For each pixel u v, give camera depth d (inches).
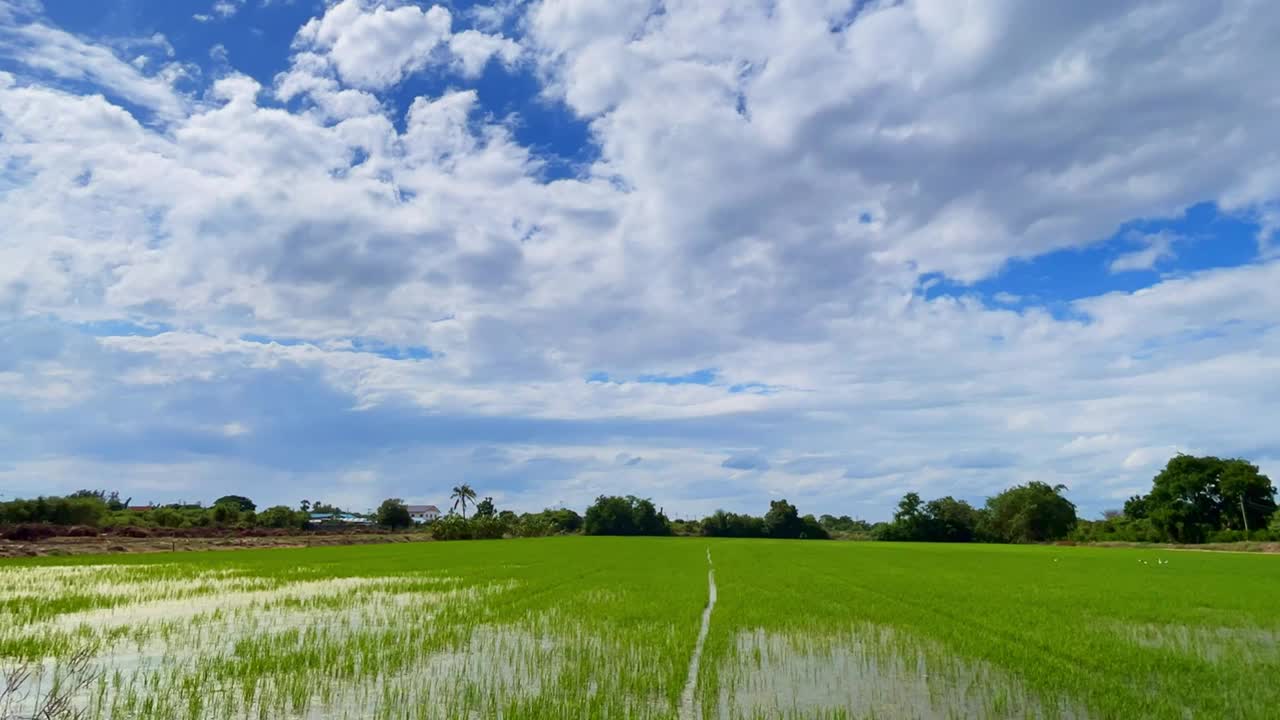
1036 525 4886.8
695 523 6245.1
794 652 606.5
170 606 878.4
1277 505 3814.0
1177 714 423.5
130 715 410.3
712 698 459.8
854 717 422.9
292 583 1194.0
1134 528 4421.8
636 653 593.0
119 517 3553.2
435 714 418.0
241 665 533.0
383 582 1221.7
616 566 1692.9
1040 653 596.4
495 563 1780.3
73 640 632.4
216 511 3941.9
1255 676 514.6
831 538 6264.8
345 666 532.4
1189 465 4033.0
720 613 836.6
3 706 423.2
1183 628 741.9
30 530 2527.1
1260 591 1125.7
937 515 5201.8
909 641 655.8
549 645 627.5
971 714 428.8
